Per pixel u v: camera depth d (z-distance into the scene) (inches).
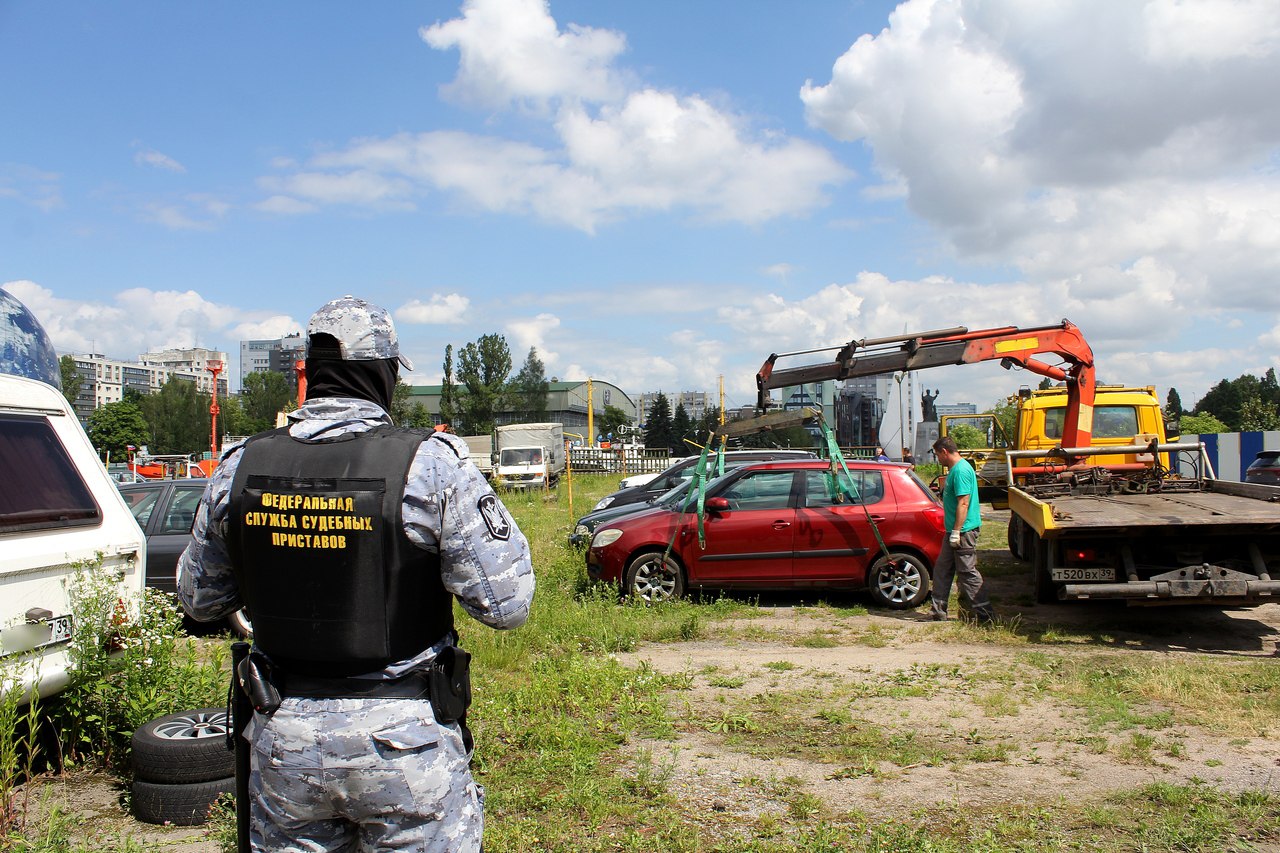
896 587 389.1
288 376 5866.1
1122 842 160.6
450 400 3570.4
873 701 250.5
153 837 168.9
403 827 87.8
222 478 93.4
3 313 248.1
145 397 3607.3
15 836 159.6
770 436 840.3
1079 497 408.5
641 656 309.6
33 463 199.3
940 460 363.9
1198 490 411.2
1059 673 275.1
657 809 176.9
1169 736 217.0
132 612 208.8
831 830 163.0
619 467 1825.8
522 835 162.6
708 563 394.6
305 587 87.0
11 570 181.8
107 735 202.4
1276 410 2014.0
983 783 189.6
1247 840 160.4
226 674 236.8
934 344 485.1
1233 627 346.0
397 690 87.8
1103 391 557.0
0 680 175.8
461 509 88.8
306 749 85.7
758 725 229.8
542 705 237.3
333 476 87.9
